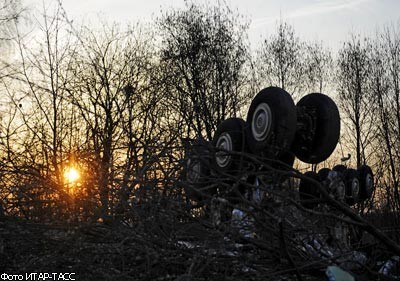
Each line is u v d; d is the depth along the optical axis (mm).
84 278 4824
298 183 6672
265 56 27406
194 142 6062
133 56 18859
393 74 24391
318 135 7000
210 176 5848
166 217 5133
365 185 9617
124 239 4758
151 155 5887
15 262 5324
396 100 22969
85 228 5070
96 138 8711
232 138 6887
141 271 4848
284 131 6449
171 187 5445
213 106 24453
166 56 23359
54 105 13164
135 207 5172
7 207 5848
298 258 5352
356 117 25281
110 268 4793
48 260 4871
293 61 27391
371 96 25156
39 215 5637
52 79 15828
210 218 5387
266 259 5297
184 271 4914
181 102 18734
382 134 21047
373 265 5535
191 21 25344
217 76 25219
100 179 5543
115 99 14109
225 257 4914
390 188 9727
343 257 5398
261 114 6691
